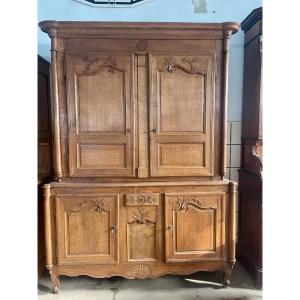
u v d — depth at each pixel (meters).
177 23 1.89
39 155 2.26
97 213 1.94
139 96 1.94
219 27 1.92
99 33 1.89
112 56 1.92
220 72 1.97
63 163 1.96
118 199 1.94
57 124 1.92
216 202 1.98
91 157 1.96
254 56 2.21
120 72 1.93
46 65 2.34
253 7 2.46
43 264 2.23
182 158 1.98
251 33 2.25
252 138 2.24
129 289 2.07
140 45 1.92
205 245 1.99
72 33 1.89
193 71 1.94
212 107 1.97
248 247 2.29
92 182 1.97
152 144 1.95
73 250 1.95
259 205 2.08
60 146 1.94
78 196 1.92
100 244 1.95
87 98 1.93
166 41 1.93
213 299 1.94
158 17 2.45
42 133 2.28
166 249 1.96
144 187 1.94
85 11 2.42
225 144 1.99
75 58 1.90
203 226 1.98
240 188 2.46
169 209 1.96
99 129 1.94
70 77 1.91
